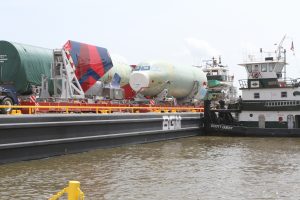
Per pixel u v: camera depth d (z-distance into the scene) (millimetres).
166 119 28500
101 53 27219
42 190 12398
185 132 31266
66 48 24219
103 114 22062
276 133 30891
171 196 11977
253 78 33562
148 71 32312
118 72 31891
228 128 32250
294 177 14898
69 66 24203
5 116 16188
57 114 18953
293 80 31719
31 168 15914
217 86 47219
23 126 16953
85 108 21891
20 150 17219
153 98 33812
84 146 20953
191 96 38188
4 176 14320
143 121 25797
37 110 20766
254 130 31453
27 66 24969
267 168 16766
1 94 20406
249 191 12719
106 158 18953
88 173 15148
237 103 33781
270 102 32219
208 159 19141
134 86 32125
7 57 24812
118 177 14508
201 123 33469
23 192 12133
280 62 33719
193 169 16359
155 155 20312
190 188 13008
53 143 18703
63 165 16766
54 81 24438
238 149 23219
